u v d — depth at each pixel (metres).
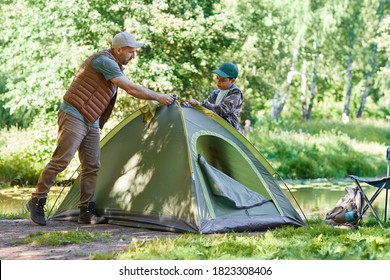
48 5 21.48
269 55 30.81
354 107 37.50
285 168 24.23
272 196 8.28
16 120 24.53
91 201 8.38
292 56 33.56
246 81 29.22
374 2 34.56
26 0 22.62
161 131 8.16
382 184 8.48
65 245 6.59
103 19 21.36
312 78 34.81
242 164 8.39
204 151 8.24
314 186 19.30
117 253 6.01
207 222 7.41
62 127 7.98
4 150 20.31
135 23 20.97
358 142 27.69
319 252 6.13
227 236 7.01
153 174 8.01
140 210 7.95
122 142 8.59
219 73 8.43
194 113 8.27
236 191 7.94
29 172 19.72
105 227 7.96
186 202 7.53
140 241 6.74
